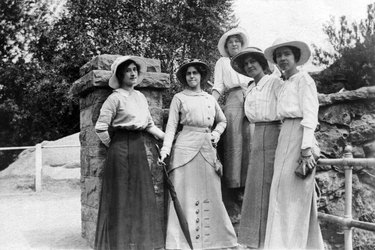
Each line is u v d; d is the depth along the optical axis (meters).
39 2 25.38
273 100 4.21
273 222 3.73
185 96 4.66
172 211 4.53
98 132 4.18
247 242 4.18
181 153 4.57
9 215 7.73
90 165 4.94
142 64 4.50
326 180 4.91
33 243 5.17
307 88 3.68
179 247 4.42
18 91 24.20
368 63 8.02
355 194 4.98
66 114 24.16
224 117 4.81
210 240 4.54
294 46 3.89
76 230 6.05
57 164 13.05
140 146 4.27
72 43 23.03
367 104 4.96
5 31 24.50
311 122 3.59
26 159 14.10
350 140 4.93
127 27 23.17
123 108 4.20
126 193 4.11
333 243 4.90
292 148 3.74
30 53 24.86
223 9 22.28
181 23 22.44
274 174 3.84
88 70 4.96
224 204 5.03
